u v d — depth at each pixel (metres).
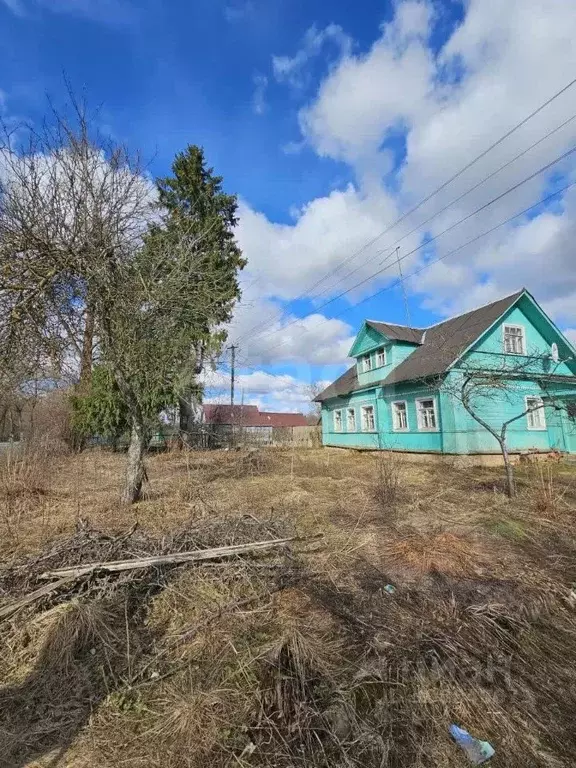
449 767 2.07
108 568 3.62
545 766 2.10
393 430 17.50
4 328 5.68
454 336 16.12
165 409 16.64
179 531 4.63
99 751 2.12
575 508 6.83
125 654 2.88
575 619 3.52
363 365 20.83
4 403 11.57
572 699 2.58
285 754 2.08
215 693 2.48
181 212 10.38
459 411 13.77
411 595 3.73
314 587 3.86
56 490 8.66
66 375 7.60
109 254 6.60
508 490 8.16
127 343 7.53
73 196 6.18
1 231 5.68
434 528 5.76
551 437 15.54
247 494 8.35
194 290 8.19
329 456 18.33
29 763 2.06
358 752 2.10
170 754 2.09
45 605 3.28
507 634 3.16
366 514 6.59
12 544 5.18
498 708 2.46
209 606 3.44
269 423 48.03
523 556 4.76
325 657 2.80
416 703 2.44
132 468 7.54
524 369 13.30
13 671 2.72
